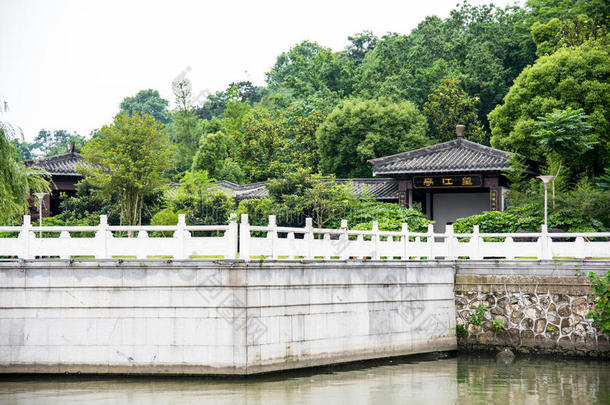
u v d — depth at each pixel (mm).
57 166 45969
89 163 37875
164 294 17781
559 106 38375
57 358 17922
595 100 37875
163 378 17688
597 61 38812
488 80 58594
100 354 17859
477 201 42219
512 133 39375
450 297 24609
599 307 22750
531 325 23828
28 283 18031
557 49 45594
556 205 34500
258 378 17812
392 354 22188
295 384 18547
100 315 17906
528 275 24000
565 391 18781
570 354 23281
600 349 22938
